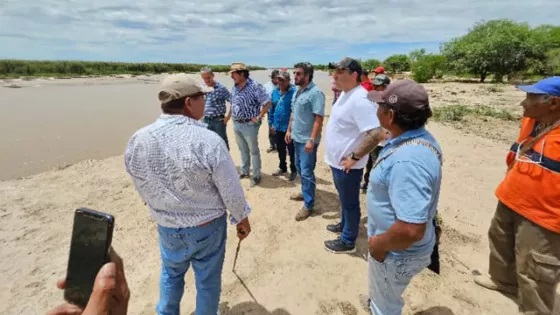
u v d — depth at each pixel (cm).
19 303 337
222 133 621
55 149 936
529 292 283
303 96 461
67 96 2286
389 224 214
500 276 339
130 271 384
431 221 222
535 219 271
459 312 320
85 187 634
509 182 295
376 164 217
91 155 888
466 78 3894
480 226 477
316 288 354
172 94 217
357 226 400
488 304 330
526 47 3195
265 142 971
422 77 3453
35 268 391
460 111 1380
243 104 591
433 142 203
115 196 593
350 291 350
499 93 2270
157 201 224
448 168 711
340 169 363
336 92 679
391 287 233
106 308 89
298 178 668
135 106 1830
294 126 482
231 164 227
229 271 382
